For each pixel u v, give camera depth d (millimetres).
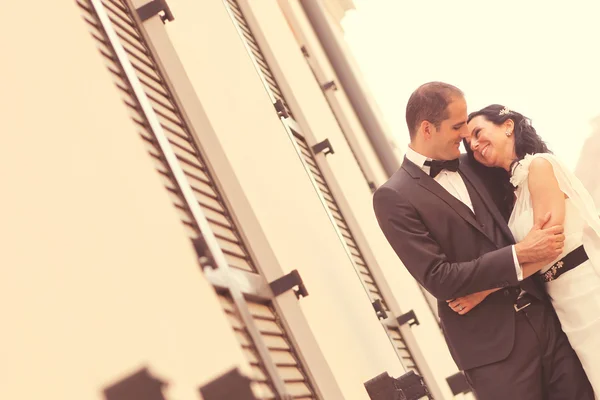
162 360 2021
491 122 3752
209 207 3191
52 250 2014
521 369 3518
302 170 5734
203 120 3463
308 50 8859
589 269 3520
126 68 2812
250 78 5297
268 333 3074
